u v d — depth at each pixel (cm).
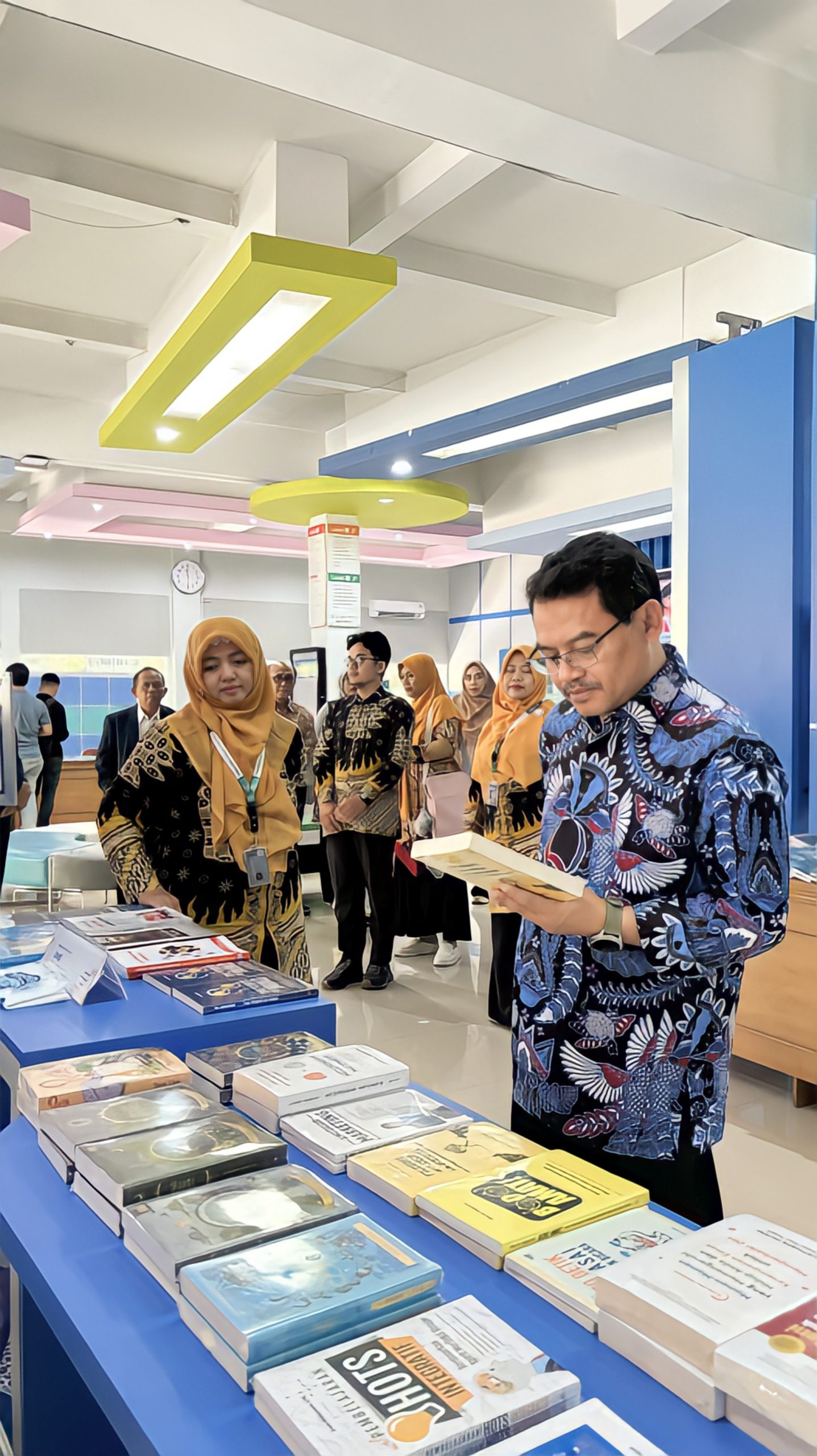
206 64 250
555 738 161
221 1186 113
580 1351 89
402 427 673
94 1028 163
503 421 591
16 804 529
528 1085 154
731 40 307
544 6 271
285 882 258
